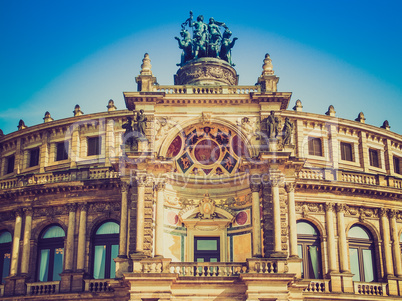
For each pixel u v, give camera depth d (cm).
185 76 6184
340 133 6688
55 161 6550
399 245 6125
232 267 4903
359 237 6084
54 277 5816
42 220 5969
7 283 5766
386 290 5853
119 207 5822
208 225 5431
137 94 5325
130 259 5022
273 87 5462
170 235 5284
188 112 5384
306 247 5875
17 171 6700
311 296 5503
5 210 6097
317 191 5956
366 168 6688
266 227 4978
